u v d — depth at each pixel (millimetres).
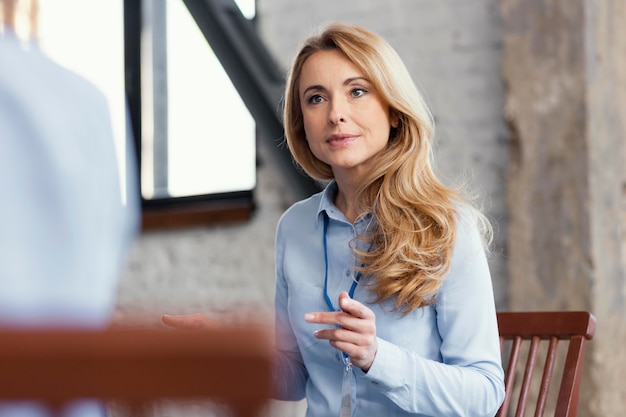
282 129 3689
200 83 4254
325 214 1705
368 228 1632
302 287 1678
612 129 3162
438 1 3686
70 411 366
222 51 3795
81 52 4363
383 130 1630
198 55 4258
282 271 1767
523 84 3232
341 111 1609
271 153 3738
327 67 1628
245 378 342
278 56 4047
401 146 1637
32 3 893
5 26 863
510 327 1656
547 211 3166
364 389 1564
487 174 3512
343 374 1611
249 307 437
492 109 3531
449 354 1559
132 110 4348
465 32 3619
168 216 4250
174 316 1531
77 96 869
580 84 3113
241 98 3770
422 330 1581
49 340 350
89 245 840
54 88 851
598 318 3062
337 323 1348
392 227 1565
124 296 4344
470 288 1567
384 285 1544
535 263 3180
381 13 3822
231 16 3863
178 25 4301
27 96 821
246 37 3848
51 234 812
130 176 1155
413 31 3740
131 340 348
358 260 1598
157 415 383
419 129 1634
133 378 347
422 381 1459
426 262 1552
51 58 871
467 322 1557
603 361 3045
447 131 3617
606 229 3117
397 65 1626
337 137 1621
